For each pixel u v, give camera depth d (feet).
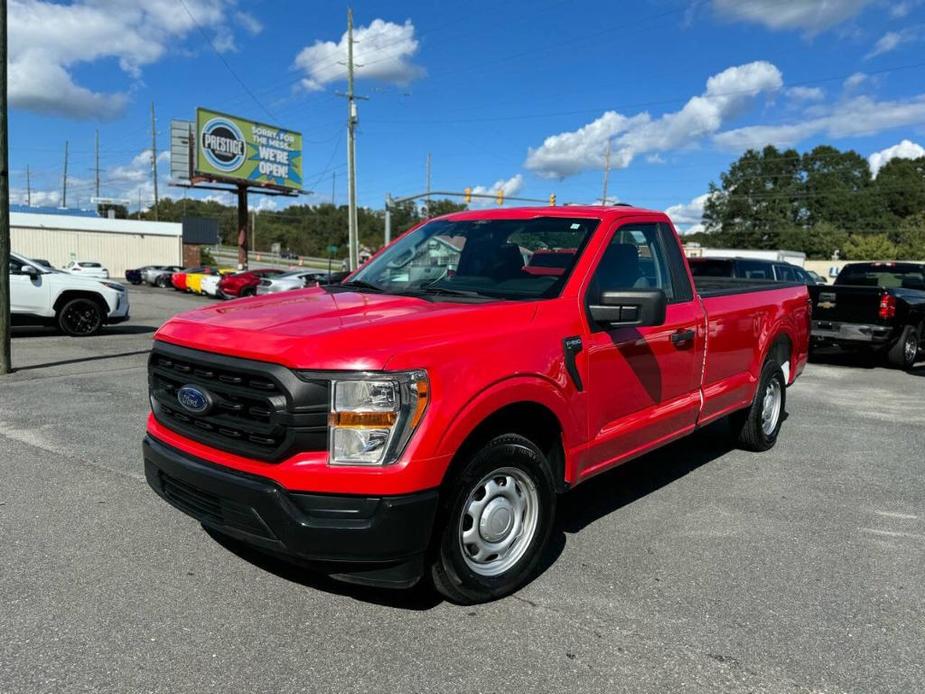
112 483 15.90
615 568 12.23
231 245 456.45
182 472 10.44
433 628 10.08
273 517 9.37
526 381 10.67
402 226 264.11
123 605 10.51
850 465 18.90
